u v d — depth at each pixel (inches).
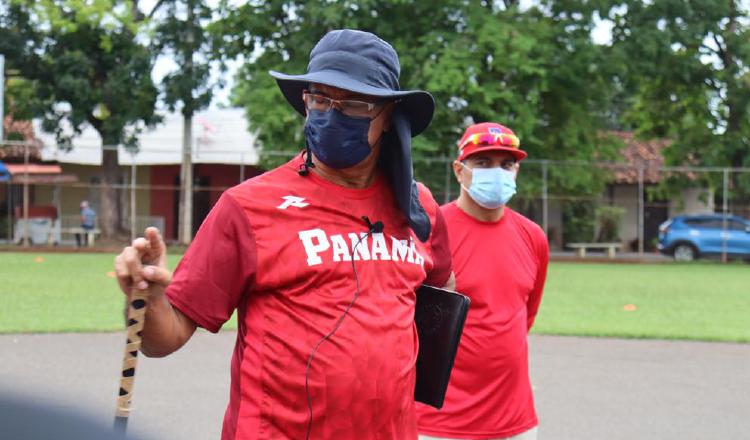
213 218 100.0
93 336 392.8
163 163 1450.5
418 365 116.3
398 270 104.3
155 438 39.2
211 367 330.6
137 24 1149.1
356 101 101.1
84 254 1019.9
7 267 768.9
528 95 1074.7
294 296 97.7
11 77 1206.9
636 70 1179.9
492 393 158.1
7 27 1143.0
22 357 334.0
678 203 1393.9
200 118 1475.1
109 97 1159.6
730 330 464.1
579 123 1207.6
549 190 1270.9
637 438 244.4
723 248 1165.1
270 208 99.5
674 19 1198.9
